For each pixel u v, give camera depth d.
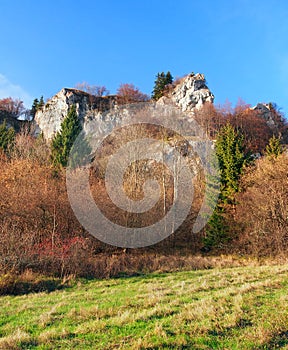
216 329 4.86
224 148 22.12
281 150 25.28
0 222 14.77
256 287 7.79
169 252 17.80
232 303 6.30
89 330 5.11
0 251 11.42
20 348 4.52
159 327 4.91
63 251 12.61
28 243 12.67
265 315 5.46
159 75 58.84
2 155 21.64
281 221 17.58
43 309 7.06
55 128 50.84
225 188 21.08
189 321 5.32
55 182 18.86
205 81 51.44
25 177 18.16
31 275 10.70
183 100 48.62
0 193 16.20
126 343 4.48
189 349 4.26
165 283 10.15
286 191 18.14
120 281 11.09
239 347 4.28
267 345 4.34
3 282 9.34
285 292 7.16
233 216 20.06
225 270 12.47
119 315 6.02
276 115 47.28
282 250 16.83
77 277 11.43
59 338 4.86
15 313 6.75
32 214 16.38
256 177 19.38
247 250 18.36
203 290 8.20
